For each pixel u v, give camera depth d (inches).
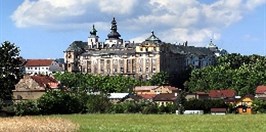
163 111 6520.7
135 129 3464.6
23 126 3171.8
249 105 7160.4
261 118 4805.6
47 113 5831.7
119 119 4781.0
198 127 3703.3
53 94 5989.2
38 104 5792.3
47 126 3184.1
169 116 5383.9
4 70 7406.5
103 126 3703.3
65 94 6063.0
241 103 7495.1
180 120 4655.5
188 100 7381.9
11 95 7199.8
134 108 6496.1
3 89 7199.8
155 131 3339.1
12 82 7357.3
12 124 3267.7
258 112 6786.4
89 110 6279.5
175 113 6412.4
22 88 7190.0
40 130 3061.0
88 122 4269.2
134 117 5182.1
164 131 3348.9
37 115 5536.4
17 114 5600.4
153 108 6368.1
